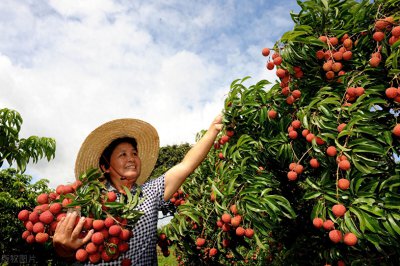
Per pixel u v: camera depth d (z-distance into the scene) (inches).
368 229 66.2
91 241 69.7
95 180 77.5
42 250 435.5
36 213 71.7
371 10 83.0
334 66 83.0
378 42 78.8
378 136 71.0
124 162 95.3
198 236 109.3
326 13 85.6
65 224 66.1
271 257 161.8
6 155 163.8
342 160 71.4
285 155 87.4
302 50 84.4
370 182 69.6
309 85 88.2
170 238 106.0
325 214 71.5
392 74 73.9
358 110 74.4
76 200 70.5
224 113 96.1
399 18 74.1
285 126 89.7
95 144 102.2
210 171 148.2
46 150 177.2
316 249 115.5
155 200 88.6
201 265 118.3
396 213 63.2
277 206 77.5
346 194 68.9
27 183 474.3
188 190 147.7
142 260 81.4
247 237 82.4
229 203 84.5
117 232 69.7
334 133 75.9
